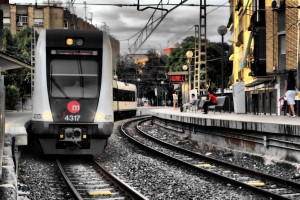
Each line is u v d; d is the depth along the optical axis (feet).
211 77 223.51
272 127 46.32
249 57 114.01
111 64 50.16
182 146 70.90
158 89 301.02
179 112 106.11
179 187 34.47
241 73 136.56
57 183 36.06
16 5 240.32
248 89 118.32
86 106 48.32
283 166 44.21
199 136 71.56
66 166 45.16
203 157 50.70
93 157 52.65
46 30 49.88
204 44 113.19
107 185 34.58
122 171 42.86
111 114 49.08
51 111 47.93
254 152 51.21
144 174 40.83
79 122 48.03
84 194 31.40
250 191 32.24
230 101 101.96
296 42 83.61
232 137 57.06
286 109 79.46
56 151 48.60
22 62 82.23
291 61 84.43
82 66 49.19
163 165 46.88
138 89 300.61
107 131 48.57
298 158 42.47
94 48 49.44
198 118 69.46
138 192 29.55
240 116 74.59
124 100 150.51
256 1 101.60
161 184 35.78
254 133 50.96
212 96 87.15
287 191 32.50
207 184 35.73
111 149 61.62
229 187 34.27
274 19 90.58
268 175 36.17
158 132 98.27
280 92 90.33
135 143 68.90
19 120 66.08
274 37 90.58
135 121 138.72
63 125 48.16
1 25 109.29
